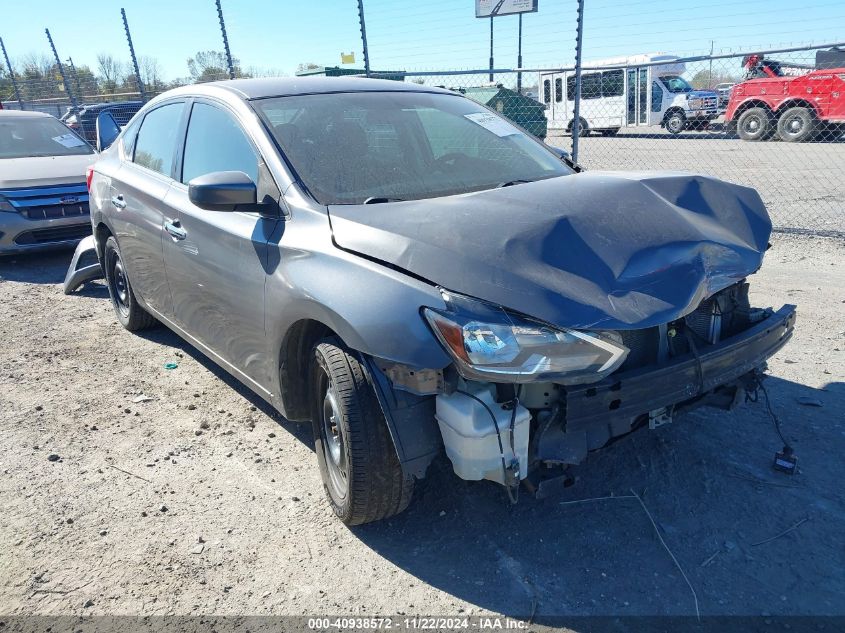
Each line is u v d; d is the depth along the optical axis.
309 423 3.98
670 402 2.59
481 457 2.39
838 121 17.05
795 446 3.42
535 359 2.28
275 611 2.55
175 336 5.57
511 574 2.67
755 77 18.48
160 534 3.01
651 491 3.13
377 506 2.77
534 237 2.48
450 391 2.41
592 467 3.32
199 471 3.52
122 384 4.64
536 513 3.02
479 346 2.27
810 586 2.53
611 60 23.47
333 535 2.96
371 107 3.74
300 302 2.80
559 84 24.97
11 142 9.22
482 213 2.67
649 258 2.56
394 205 2.92
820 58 17.16
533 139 4.11
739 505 3.00
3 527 3.10
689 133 21.72
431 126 3.77
